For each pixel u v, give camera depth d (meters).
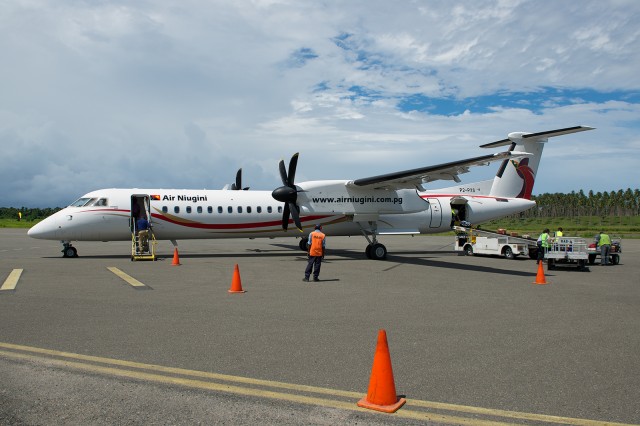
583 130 20.23
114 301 9.93
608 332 7.69
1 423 4.17
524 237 22.20
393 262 19.19
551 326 8.08
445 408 4.61
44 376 5.38
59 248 26.17
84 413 4.41
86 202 19.25
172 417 4.35
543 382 5.35
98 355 6.17
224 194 20.77
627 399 4.87
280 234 21.41
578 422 4.32
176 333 7.35
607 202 135.12
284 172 19.83
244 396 4.87
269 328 7.75
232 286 11.25
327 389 5.09
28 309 9.04
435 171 17.69
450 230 23.34
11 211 91.00
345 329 7.74
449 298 10.77
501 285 12.95
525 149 23.56
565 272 16.59
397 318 8.61
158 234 19.78
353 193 20.17
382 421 4.30
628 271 17.08
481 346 6.80
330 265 17.86
